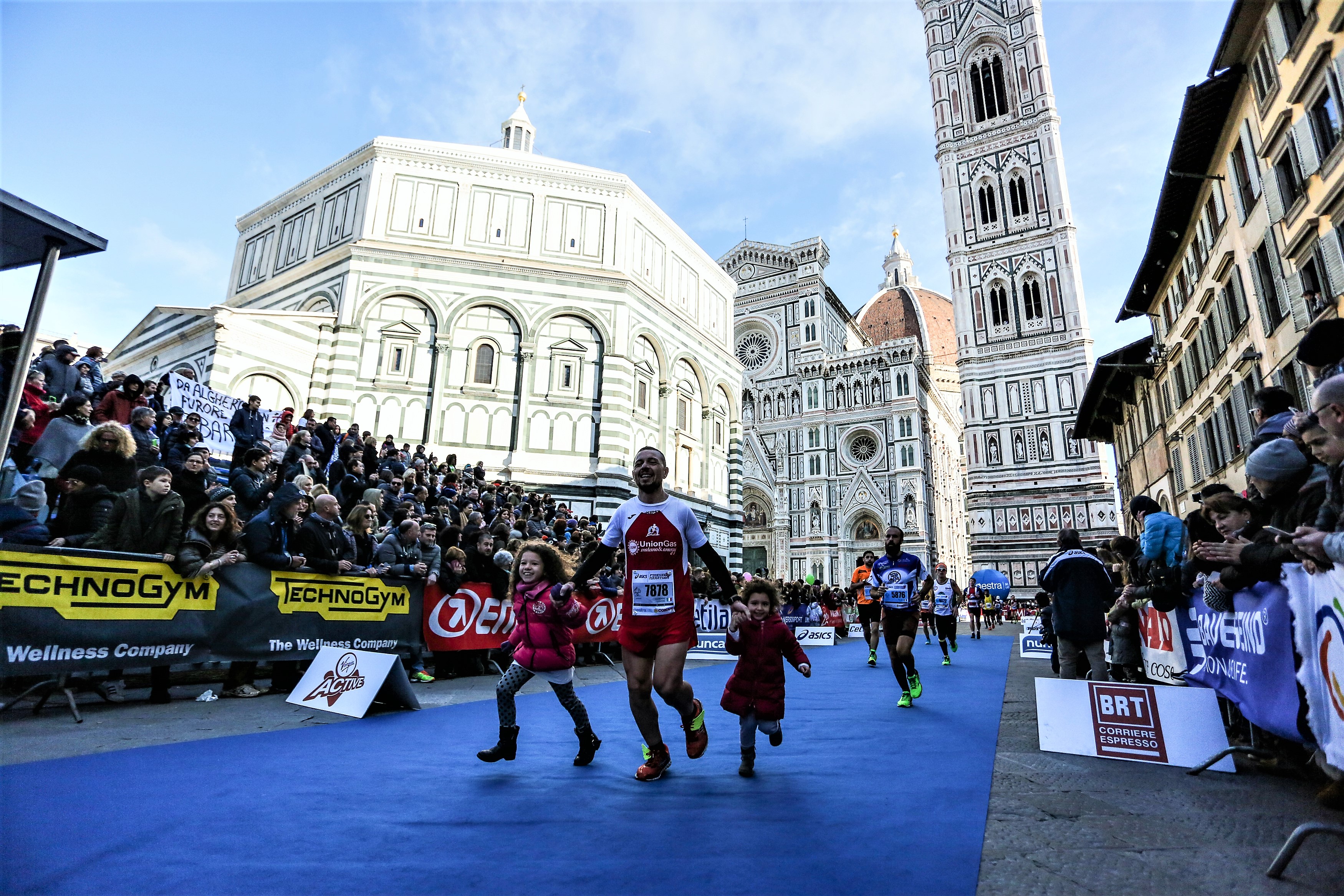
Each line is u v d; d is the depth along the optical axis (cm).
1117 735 583
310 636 874
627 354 2795
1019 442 5350
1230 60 1738
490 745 598
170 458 1145
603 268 2862
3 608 614
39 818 376
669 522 507
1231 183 1906
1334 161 1374
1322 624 410
